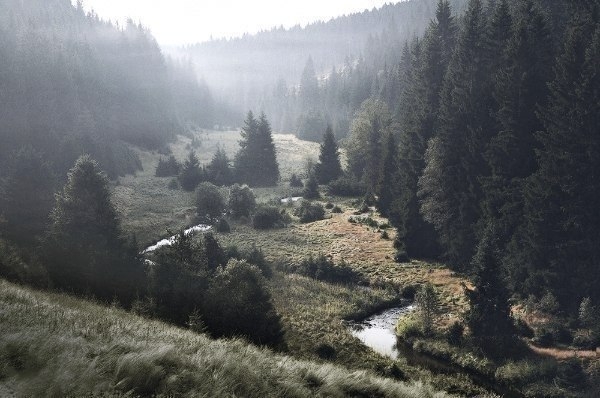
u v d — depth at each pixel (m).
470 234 44.62
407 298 41.19
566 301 32.88
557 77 35.09
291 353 23.95
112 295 26.45
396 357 29.05
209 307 22.69
